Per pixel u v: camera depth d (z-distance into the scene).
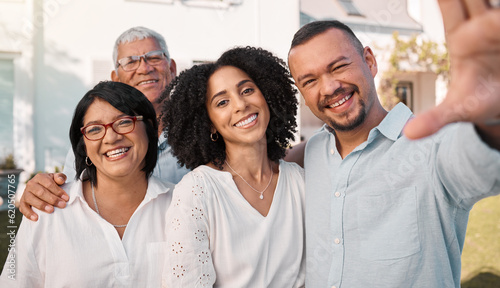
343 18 8.00
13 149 6.16
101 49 6.16
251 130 1.65
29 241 1.59
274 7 6.48
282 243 1.67
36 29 6.00
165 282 1.51
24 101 6.06
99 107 1.62
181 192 1.60
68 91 6.15
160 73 2.74
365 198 1.54
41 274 1.62
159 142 2.39
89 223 1.66
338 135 1.69
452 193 1.35
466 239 4.79
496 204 6.25
